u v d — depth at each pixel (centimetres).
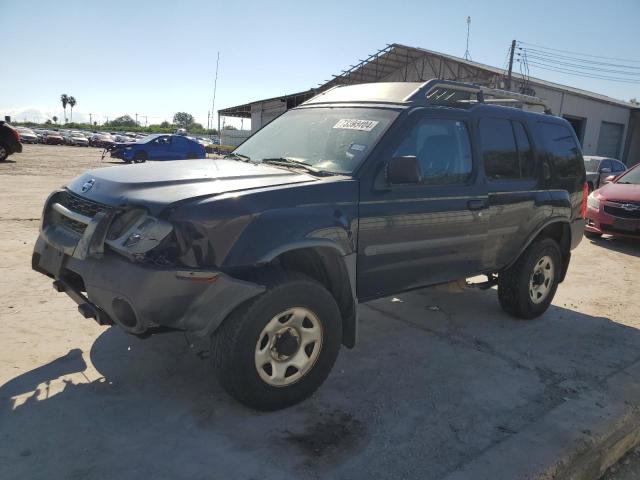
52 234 339
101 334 416
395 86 433
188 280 277
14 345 387
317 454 285
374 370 392
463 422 325
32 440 281
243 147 467
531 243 502
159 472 262
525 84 2580
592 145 3138
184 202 288
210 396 337
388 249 370
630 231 904
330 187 334
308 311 321
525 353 439
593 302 597
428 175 396
